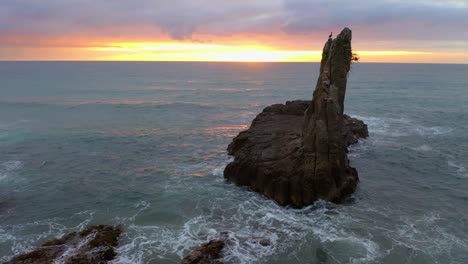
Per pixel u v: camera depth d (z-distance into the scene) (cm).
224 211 2589
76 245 2066
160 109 7588
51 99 8962
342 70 2955
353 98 9256
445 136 4944
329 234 2262
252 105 8456
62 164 3672
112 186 3098
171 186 3088
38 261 1891
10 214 2562
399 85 13100
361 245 2141
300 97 10138
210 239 2194
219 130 5459
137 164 3706
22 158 3847
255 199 2778
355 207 2650
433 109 7375
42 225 2402
